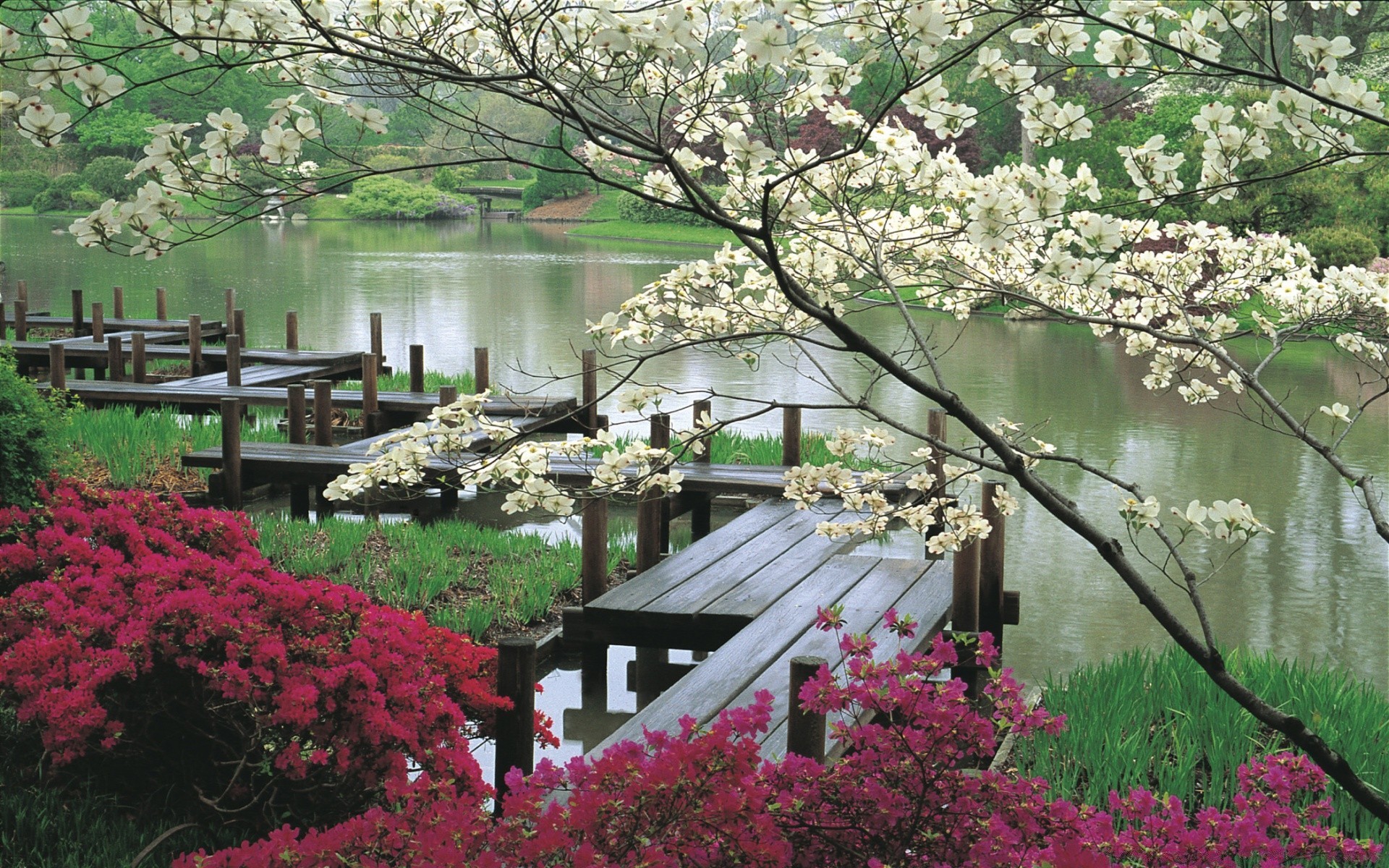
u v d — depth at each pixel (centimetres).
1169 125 2119
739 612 565
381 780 379
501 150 228
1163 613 216
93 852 343
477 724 478
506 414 1073
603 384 1440
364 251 3922
